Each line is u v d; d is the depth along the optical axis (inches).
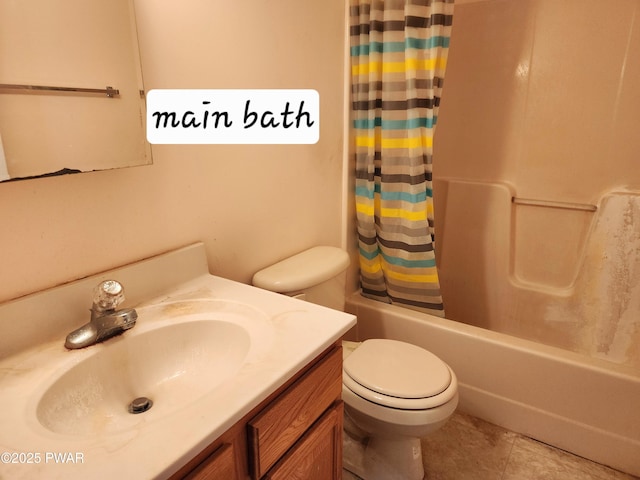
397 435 50.0
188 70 41.9
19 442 23.2
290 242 60.7
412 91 60.6
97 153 34.7
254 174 52.2
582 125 74.0
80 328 33.4
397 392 47.9
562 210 77.8
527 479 56.9
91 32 33.2
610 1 67.9
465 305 89.0
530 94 77.8
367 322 75.0
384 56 61.9
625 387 55.1
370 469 56.6
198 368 36.9
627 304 71.0
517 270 84.0
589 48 71.1
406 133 64.0
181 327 37.4
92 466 21.3
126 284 39.1
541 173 79.4
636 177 71.2
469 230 86.3
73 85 32.6
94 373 32.4
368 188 69.4
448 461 60.1
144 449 22.4
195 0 41.3
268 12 49.7
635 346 70.8
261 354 31.3
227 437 26.6
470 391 67.2
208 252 48.2
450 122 87.0
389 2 59.2
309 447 34.0
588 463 59.2
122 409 32.9
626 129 70.6
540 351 60.4
